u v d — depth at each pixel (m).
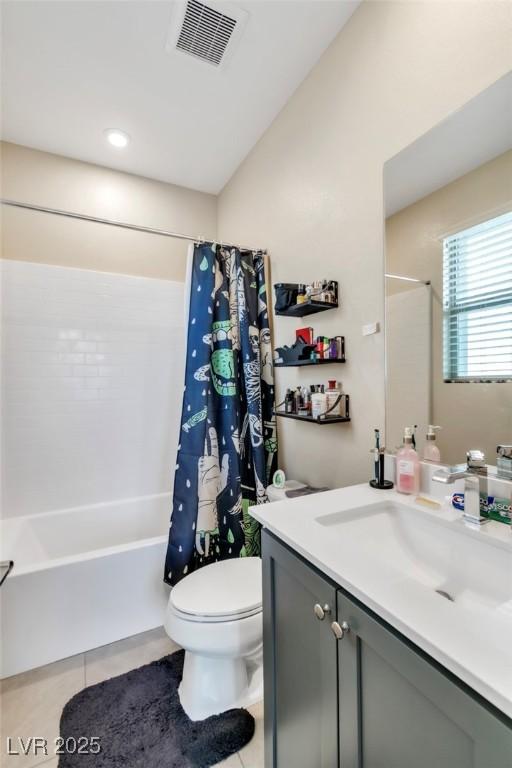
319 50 1.62
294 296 1.69
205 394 1.90
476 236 1.00
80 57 1.66
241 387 2.08
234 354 2.03
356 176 1.44
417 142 1.18
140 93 1.87
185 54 1.64
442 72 1.09
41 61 1.67
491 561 0.81
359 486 1.25
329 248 1.61
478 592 0.82
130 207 2.60
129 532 2.45
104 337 2.45
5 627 1.48
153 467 2.60
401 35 1.23
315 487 1.71
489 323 0.96
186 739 1.19
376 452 1.22
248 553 1.93
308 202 1.75
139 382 2.56
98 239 2.49
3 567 1.41
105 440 2.45
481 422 0.98
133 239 2.60
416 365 1.19
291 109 1.89
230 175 2.63
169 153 2.38
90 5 1.43
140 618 1.74
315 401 1.54
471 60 1.01
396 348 1.26
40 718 1.29
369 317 1.39
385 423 1.31
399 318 1.25
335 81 1.55
